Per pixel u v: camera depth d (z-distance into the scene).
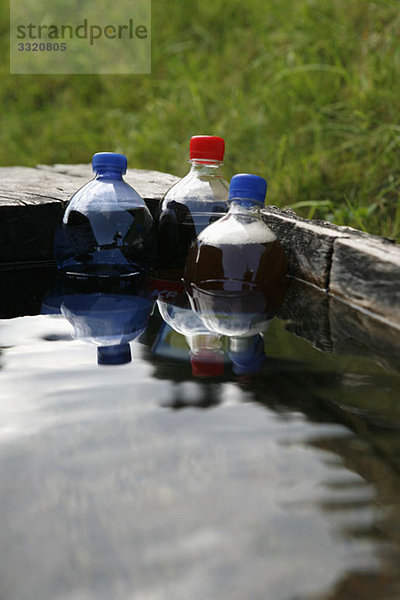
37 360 1.04
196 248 1.39
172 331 1.20
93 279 1.58
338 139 3.07
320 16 3.61
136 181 2.10
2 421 0.83
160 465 0.74
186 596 0.55
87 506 0.66
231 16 4.52
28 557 0.59
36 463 0.74
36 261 1.72
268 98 3.34
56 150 4.00
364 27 3.42
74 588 0.56
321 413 0.87
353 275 1.34
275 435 0.81
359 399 0.92
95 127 4.14
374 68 3.08
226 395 0.92
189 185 1.58
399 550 0.61
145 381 0.96
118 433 0.81
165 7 4.82
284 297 1.41
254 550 0.60
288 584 0.56
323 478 0.72
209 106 3.72
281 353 1.09
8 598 0.55
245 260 1.34
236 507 0.66
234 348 1.11
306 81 3.27
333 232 1.45
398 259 1.23
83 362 1.04
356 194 2.71
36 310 1.33
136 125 3.93
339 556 0.60
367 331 1.21
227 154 3.17
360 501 0.68
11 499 0.67
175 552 0.60
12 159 4.04
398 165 2.69
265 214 1.66
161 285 1.52
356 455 0.76
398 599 0.55
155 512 0.66
